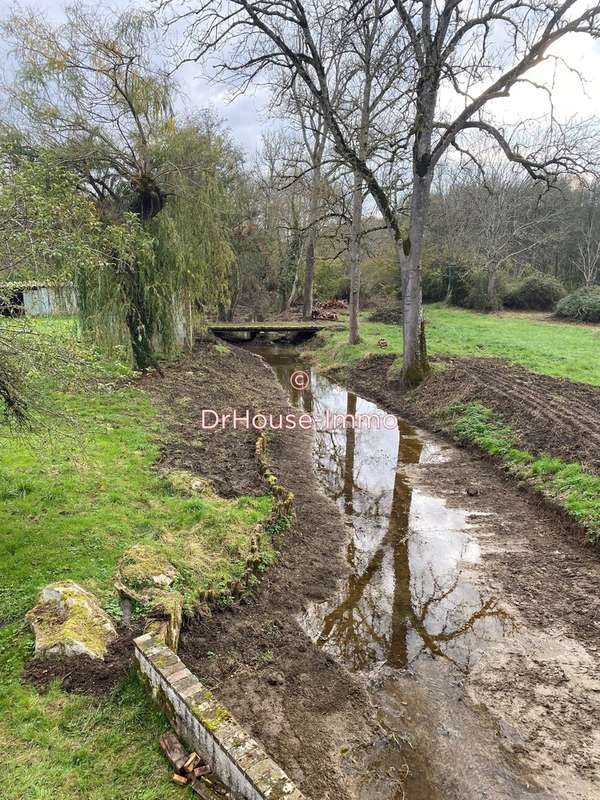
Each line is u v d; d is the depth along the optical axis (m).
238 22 12.66
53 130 13.70
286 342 28.67
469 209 36.94
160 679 4.20
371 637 6.10
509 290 34.47
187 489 8.46
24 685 4.51
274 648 5.77
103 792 3.66
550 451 10.28
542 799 4.16
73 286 12.84
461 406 13.93
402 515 9.13
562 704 5.09
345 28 12.68
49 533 6.76
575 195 37.34
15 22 13.42
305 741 4.64
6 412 6.09
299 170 31.12
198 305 19.05
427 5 12.83
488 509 9.21
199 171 16.41
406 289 16.17
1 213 5.29
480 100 13.30
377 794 4.20
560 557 7.54
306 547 7.91
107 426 9.14
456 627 6.26
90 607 5.23
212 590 6.19
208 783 3.69
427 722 4.91
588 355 18.59
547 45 12.11
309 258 32.28
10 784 3.63
